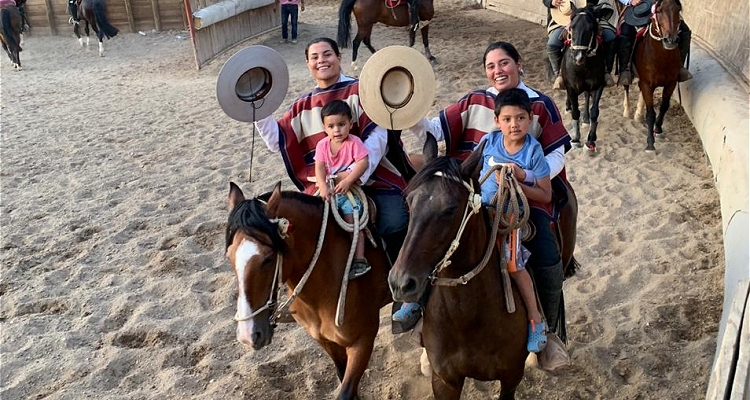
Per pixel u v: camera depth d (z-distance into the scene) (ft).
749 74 25.14
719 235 19.15
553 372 13.83
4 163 28.19
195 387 14.10
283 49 49.21
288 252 10.17
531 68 39.19
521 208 10.08
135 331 16.03
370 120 12.05
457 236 8.75
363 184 12.16
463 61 41.52
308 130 12.51
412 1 40.73
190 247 20.22
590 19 25.44
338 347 12.61
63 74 46.32
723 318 13.70
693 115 26.99
